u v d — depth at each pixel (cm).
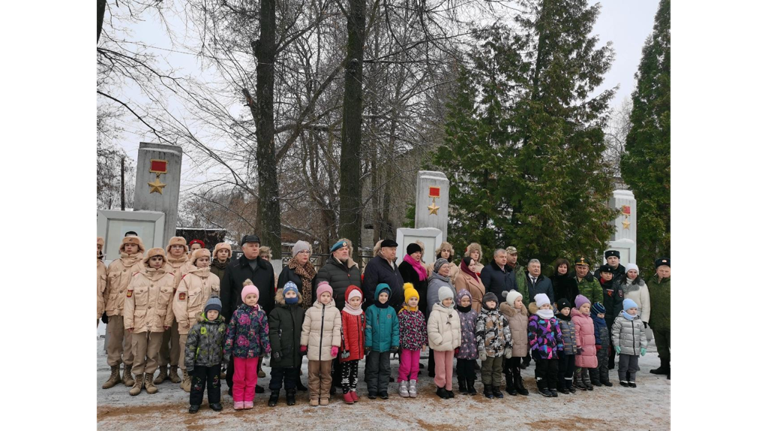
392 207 1797
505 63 1244
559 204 1127
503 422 498
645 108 1652
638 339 680
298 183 1675
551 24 1274
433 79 1169
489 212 1173
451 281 730
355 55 1078
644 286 770
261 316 522
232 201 1612
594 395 624
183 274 580
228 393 566
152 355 557
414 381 581
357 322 552
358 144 1091
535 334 609
